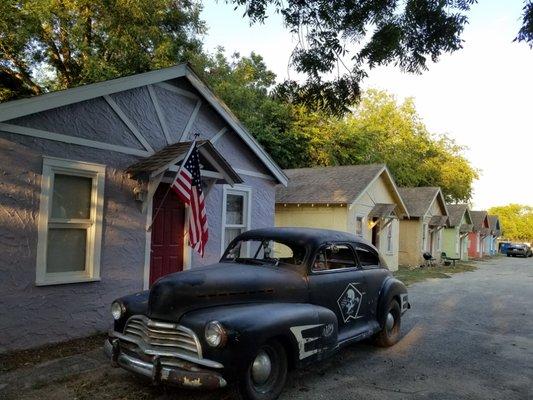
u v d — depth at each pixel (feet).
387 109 133.28
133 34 55.98
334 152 93.71
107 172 23.90
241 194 33.47
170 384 13.80
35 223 20.67
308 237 19.58
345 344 19.39
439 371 19.97
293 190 63.57
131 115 25.27
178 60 64.54
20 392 15.92
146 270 25.81
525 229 273.33
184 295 14.65
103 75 54.13
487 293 47.80
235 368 13.62
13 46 54.85
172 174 26.78
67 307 22.02
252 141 33.14
